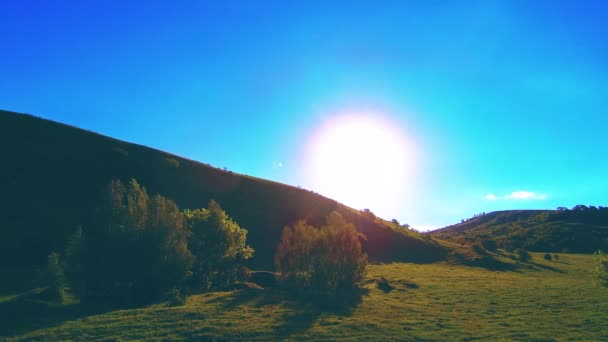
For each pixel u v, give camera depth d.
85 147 75.94
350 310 28.81
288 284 35.97
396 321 26.03
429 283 46.72
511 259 80.69
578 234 137.12
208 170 89.25
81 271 29.44
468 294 39.19
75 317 24.92
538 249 126.38
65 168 67.12
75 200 59.88
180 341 20.05
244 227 73.69
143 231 31.20
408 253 82.12
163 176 78.12
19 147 68.06
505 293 40.25
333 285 36.12
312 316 26.11
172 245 32.19
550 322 27.23
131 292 30.34
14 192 57.09
